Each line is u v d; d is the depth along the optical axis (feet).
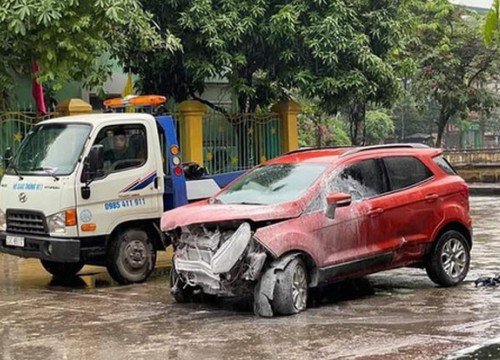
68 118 36.68
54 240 34.22
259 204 29.43
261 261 27.76
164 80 60.13
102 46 45.88
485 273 37.73
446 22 107.24
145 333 26.13
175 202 38.17
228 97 66.03
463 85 108.88
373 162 31.91
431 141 166.20
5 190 36.40
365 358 22.11
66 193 34.22
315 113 86.63
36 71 47.39
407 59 66.08
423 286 34.37
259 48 57.62
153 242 37.27
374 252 30.76
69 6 42.93
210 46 53.36
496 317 27.43
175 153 38.37
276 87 59.82
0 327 27.66
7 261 44.93
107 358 23.07
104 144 35.47
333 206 29.32
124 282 36.11
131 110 42.75
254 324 27.04
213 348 23.80
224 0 54.95
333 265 29.43
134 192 36.09
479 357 20.53
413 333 25.05
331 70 56.39
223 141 57.62
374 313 28.50
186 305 31.01
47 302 32.30
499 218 66.44
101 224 35.04
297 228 28.55
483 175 115.44
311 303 30.66
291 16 54.03
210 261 28.53
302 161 31.83
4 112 49.52
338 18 55.88
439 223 33.27
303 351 23.08
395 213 31.68
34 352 24.03
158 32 54.70
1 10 41.29
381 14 59.21
